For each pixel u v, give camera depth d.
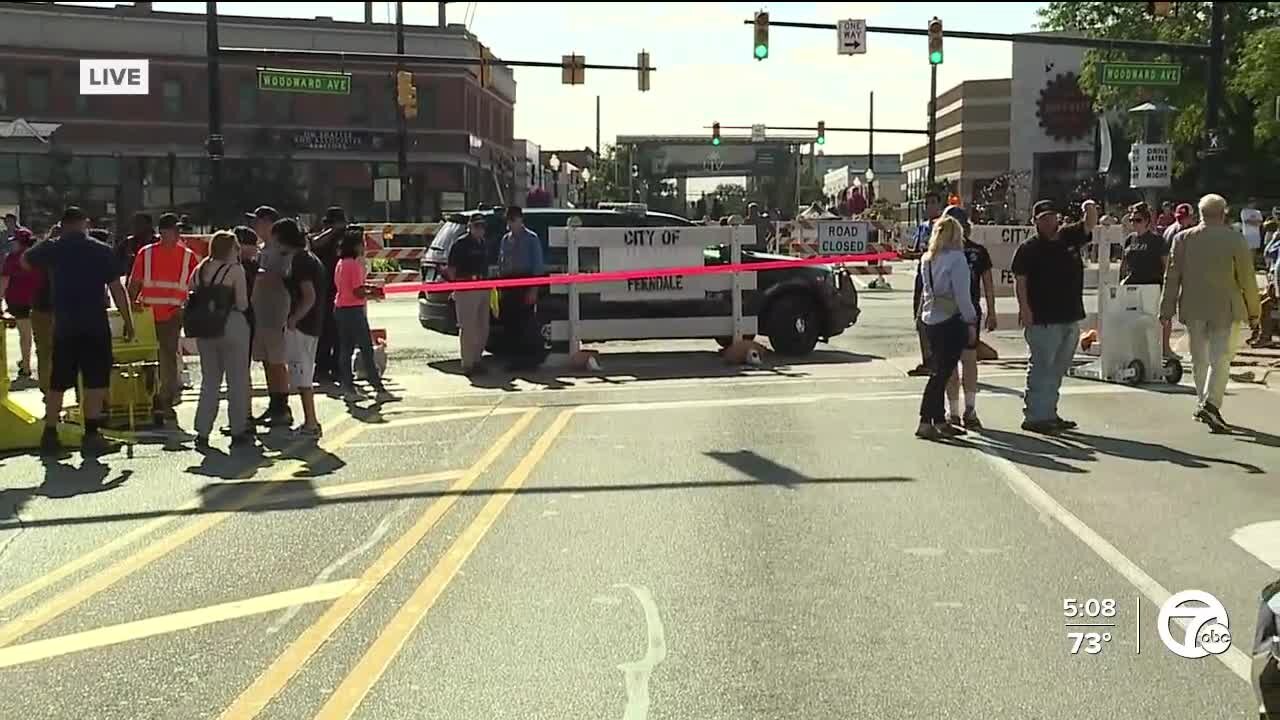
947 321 10.88
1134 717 4.95
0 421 11.05
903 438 11.12
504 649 5.73
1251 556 7.19
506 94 70.94
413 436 11.57
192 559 7.33
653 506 8.53
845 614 6.20
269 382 12.17
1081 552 7.30
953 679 5.35
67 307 10.83
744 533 7.78
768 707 5.04
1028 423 11.33
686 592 6.57
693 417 12.47
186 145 54.69
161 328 12.54
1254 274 11.17
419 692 5.22
